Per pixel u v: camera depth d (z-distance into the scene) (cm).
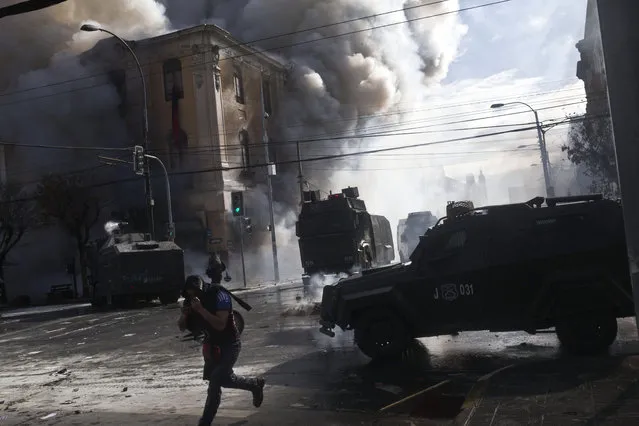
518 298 739
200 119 4053
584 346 711
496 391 546
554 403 492
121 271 2264
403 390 638
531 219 745
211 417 518
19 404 718
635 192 225
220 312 518
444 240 780
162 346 1141
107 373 900
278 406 600
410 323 783
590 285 705
